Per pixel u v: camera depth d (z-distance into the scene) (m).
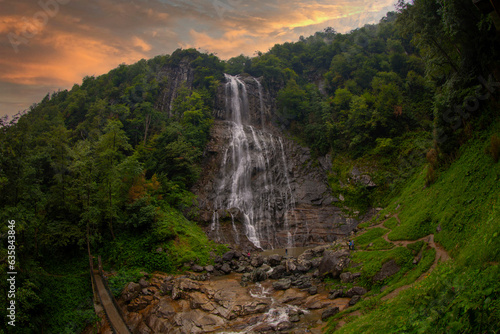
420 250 21.59
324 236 43.47
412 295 13.66
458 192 22.20
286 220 46.66
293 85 68.19
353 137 52.31
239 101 69.88
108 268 28.75
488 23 24.02
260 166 54.84
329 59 82.44
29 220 23.70
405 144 46.12
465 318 8.49
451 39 28.73
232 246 37.62
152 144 49.50
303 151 58.62
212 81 69.69
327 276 25.83
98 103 57.34
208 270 30.33
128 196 35.81
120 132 36.38
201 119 58.34
